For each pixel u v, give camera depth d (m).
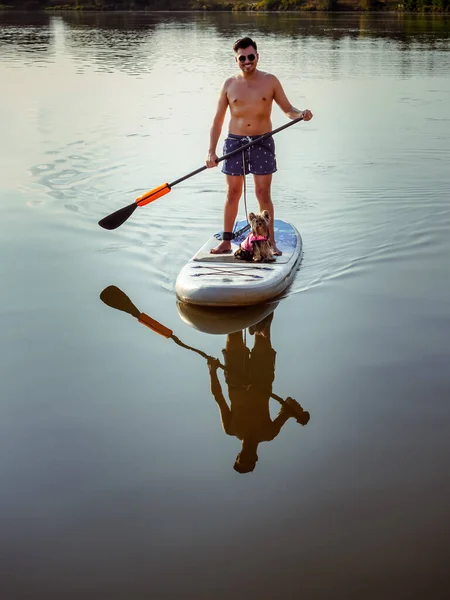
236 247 6.78
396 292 6.03
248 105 6.40
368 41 25.73
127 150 10.70
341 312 5.71
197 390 4.66
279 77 17.50
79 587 3.08
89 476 3.80
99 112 13.45
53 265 6.66
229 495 3.64
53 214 7.99
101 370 4.91
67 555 3.26
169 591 3.04
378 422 4.24
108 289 6.19
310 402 4.48
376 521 3.43
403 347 5.12
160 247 7.10
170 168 9.80
